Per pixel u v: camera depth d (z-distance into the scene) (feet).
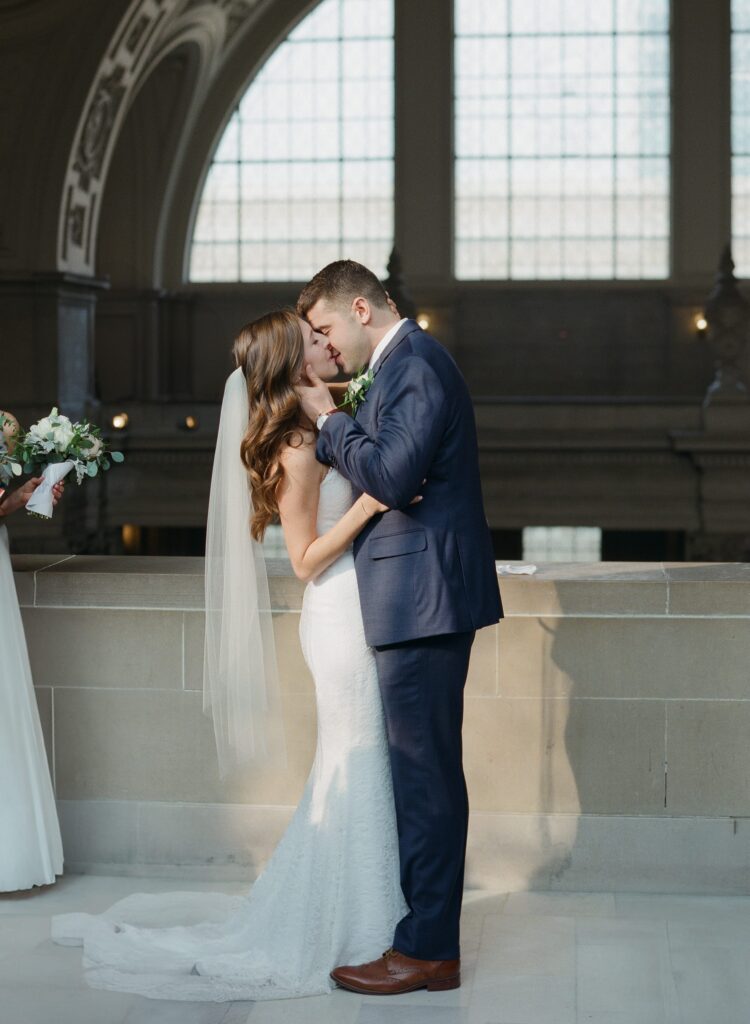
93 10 61.82
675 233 80.74
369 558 10.94
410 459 10.39
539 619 13.61
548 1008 10.87
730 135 79.92
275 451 11.12
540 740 13.69
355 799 11.37
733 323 69.10
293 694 13.96
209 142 82.07
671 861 13.61
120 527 71.61
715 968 11.65
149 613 14.07
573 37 80.89
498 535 73.92
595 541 73.61
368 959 11.38
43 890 13.79
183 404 73.72
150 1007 10.95
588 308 81.87
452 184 81.20
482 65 81.46
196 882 14.10
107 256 82.84
